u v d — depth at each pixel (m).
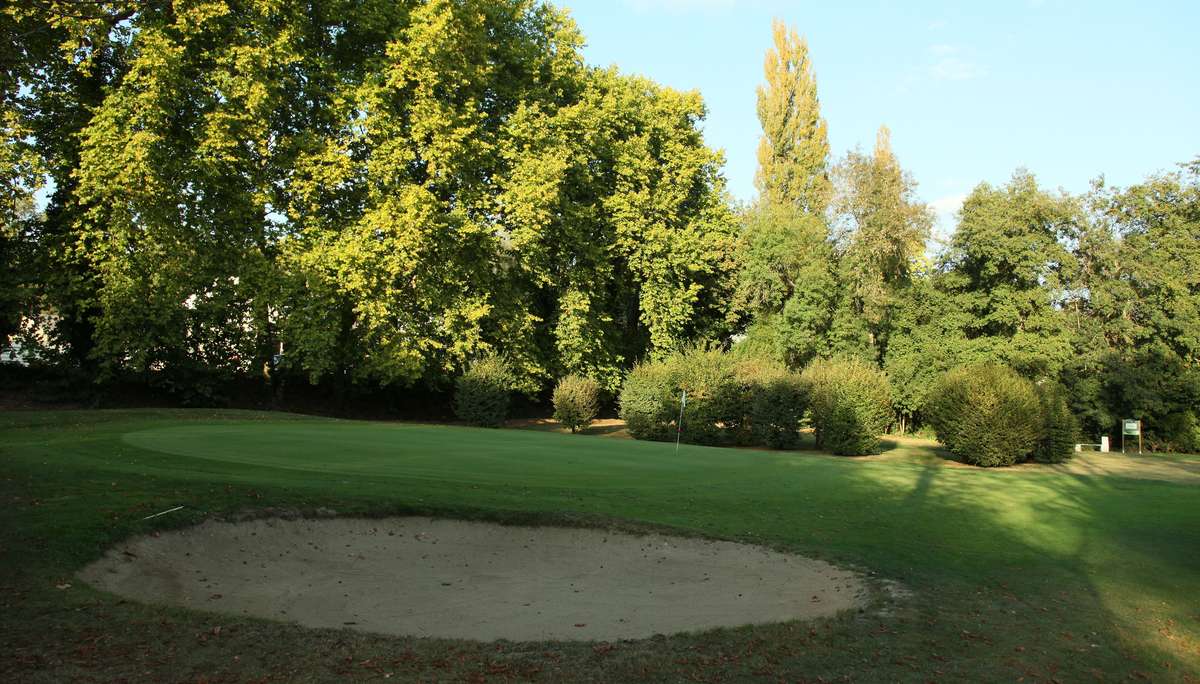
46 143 29.97
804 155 56.72
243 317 33.09
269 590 9.42
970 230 41.41
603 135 39.19
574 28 40.62
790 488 16.86
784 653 7.43
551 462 18.33
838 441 30.16
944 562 11.45
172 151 28.56
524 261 35.62
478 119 34.66
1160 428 38.56
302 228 32.16
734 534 12.55
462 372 36.44
